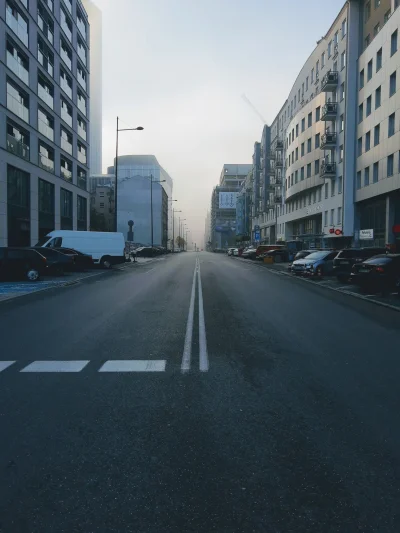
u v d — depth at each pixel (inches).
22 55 1134.4
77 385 192.7
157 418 155.1
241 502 103.8
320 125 1750.7
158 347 264.7
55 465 121.1
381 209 1255.5
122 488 109.6
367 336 302.4
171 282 727.1
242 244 4104.3
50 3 1337.4
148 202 3727.9
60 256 898.7
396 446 133.3
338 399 175.8
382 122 1180.5
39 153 1264.8
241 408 165.2
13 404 168.9
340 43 1537.9
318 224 1947.6
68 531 93.6
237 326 333.7
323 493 107.6
